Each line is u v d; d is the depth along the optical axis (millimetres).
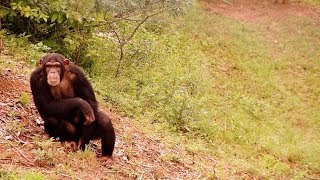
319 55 20484
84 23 11414
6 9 10445
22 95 7605
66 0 11156
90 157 6473
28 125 7051
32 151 6215
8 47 10148
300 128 14383
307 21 24344
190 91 13203
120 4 11766
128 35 14141
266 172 9695
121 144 7973
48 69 6102
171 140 9367
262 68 18109
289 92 16938
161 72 13445
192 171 8070
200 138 10562
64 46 11500
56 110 6195
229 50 19016
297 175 10180
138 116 10070
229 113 13227
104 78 11359
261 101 15195
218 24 21625
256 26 23031
